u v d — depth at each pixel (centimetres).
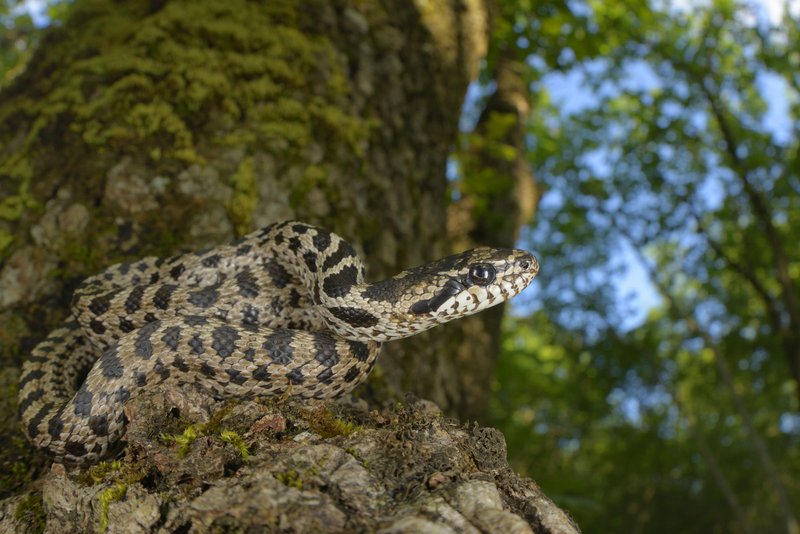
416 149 696
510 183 901
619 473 2142
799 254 1853
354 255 467
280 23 667
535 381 1916
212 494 283
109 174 553
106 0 695
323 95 641
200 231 536
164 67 605
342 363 423
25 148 578
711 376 2092
